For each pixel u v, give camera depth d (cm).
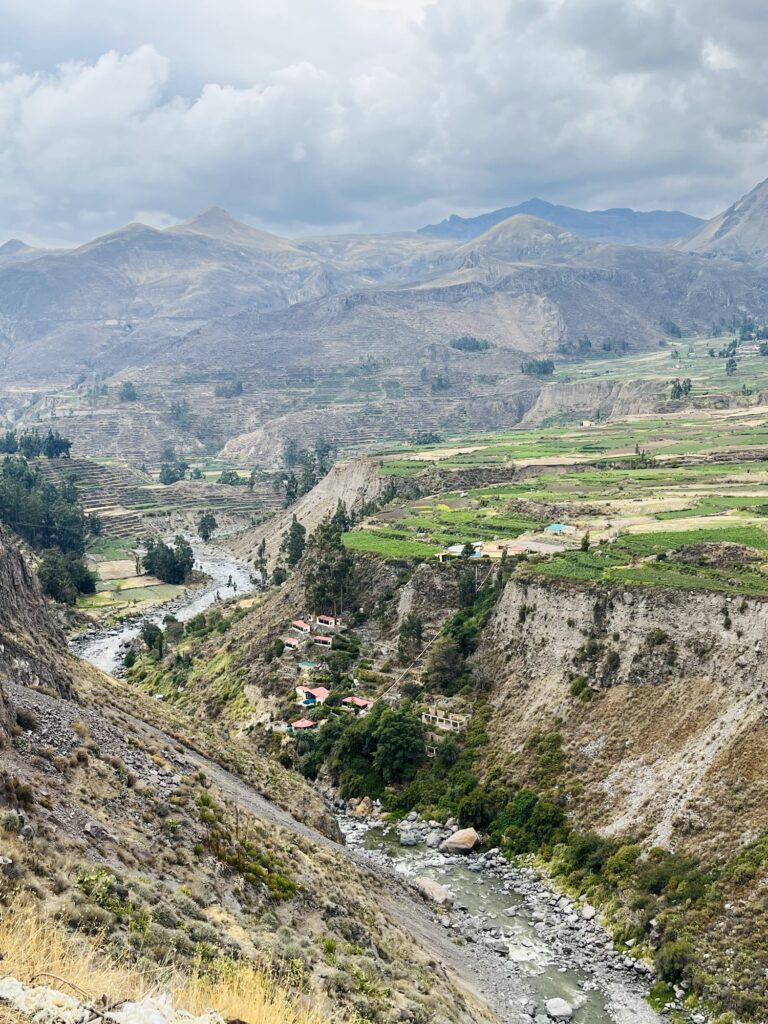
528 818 9031
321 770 10875
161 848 4434
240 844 5112
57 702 5772
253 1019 2825
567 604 10812
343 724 11131
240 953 3600
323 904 5100
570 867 8281
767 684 8494
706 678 9075
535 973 6744
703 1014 6272
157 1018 2150
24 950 2562
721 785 7988
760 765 7900
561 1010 6128
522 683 10719
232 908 4294
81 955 2716
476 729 10500
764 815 7519
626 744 9131
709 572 10769
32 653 6444
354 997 3853
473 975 6391
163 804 4859
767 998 6175
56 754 4734
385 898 6656
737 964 6525
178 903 3822
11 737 4603
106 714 6481
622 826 8356
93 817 4247
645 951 7031
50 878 3259
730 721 8481
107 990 2522
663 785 8431
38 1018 2031
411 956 5397
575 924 7544
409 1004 4141
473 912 7712
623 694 9606
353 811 10119
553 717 9969
